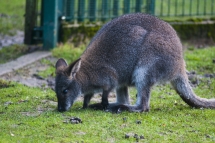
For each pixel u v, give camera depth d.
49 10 34.31
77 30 35.44
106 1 36.81
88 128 19.58
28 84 28.02
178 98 25.48
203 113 22.27
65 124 20.00
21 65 31.38
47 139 18.22
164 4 46.72
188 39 38.50
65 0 35.50
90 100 24.78
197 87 27.89
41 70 30.66
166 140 18.59
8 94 25.25
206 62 32.72
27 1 35.50
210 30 38.91
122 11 37.56
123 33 23.03
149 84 22.80
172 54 22.88
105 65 22.81
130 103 25.00
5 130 19.23
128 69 23.08
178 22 38.41
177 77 23.39
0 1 49.31
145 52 22.73
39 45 35.84
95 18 36.72
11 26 41.91
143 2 39.28
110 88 23.03
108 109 22.56
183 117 21.61
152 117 21.39
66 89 22.23
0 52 34.56
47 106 23.33
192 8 47.03
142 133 19.23
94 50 23.06
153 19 23.36
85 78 22.66
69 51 33.72
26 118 20.84
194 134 19.39
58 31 35.31
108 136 18.80
